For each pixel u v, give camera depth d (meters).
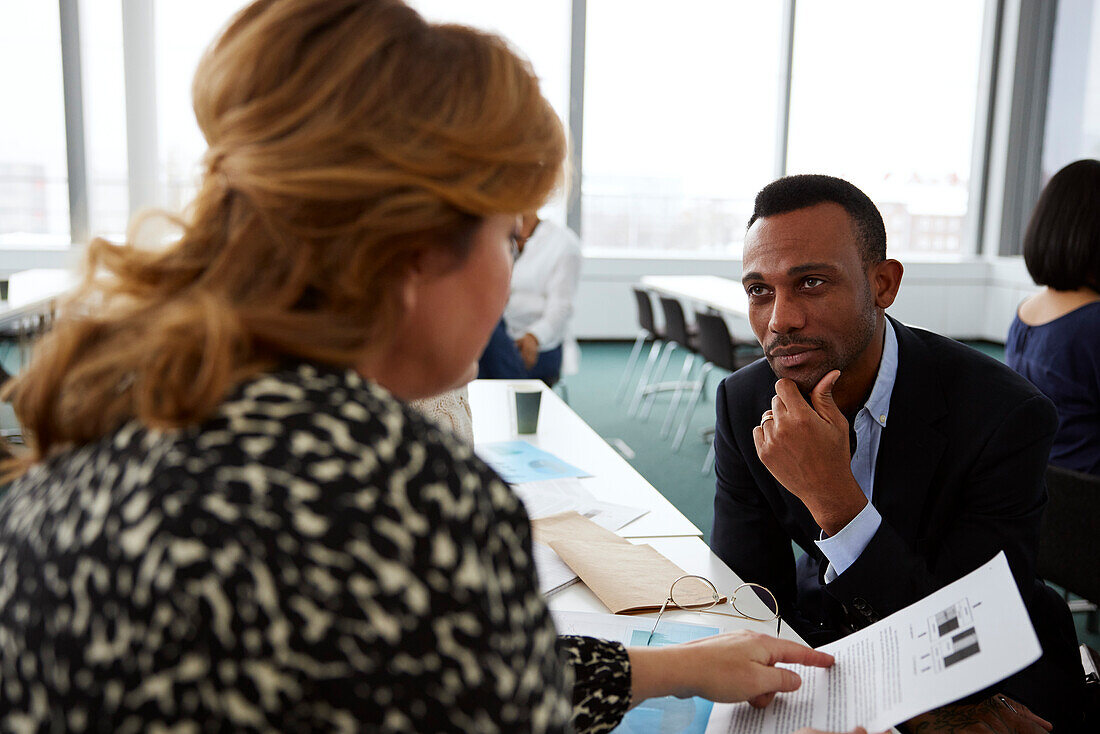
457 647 0.45
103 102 6.50
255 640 0.41
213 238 0.52
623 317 7.77
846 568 1.18
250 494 0.43
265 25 0.52
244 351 0.47
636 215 7.69
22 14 6.29
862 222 1.20
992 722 1.16
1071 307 2.27
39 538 0.46
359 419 0.47
